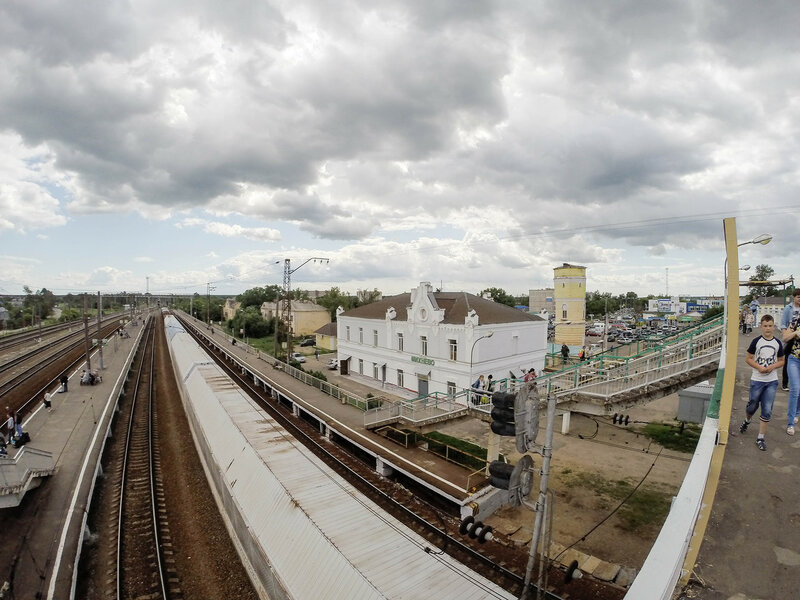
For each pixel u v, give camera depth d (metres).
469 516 14.27
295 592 9.13
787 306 8.27
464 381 28.36
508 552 12.96
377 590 8.23
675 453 20.14
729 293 5.71
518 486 7.45
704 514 4.50
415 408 20.56
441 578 8.71
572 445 21.28
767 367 6.07
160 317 127.31
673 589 3.33
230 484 14.00
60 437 21.67
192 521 15.02
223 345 58.44
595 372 17.78
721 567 3.79
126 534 14.06
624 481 17.27
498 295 104.25
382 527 10.47
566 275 51.03
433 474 16.84
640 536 13.52
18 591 11.13
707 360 14.19
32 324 89.38
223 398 22.06
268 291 123.12
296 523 10.77
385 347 36.00
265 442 15.89
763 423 6.02
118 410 28.36
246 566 12.32
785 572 3.67
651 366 16.45
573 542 13.33
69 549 12.79
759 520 4.39
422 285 31.41
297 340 73.44
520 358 31.94
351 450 22.00
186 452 21.45
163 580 11.93
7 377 35.88
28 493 15.91
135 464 19.72
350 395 27.30
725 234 5.76
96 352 49.97
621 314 107.69
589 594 11.09
